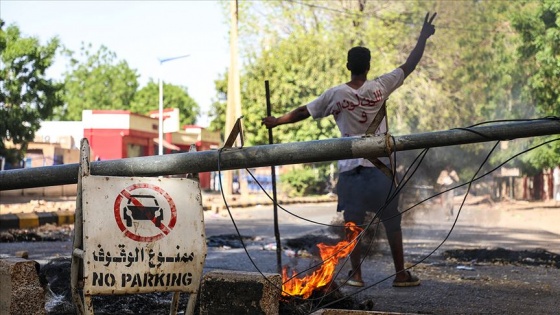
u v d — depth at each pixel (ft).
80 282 13.26
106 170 16.78
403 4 108.68
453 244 39.55
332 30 112.88
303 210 87.10
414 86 102.53
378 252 32.35
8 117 98.78
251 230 51.01
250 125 112.16
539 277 25.85
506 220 62.23
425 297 21.20
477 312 18.83
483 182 99.35
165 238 13.37
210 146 220.23
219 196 119.65
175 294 13.94
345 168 22.59
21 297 14.34
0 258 14.97
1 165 115.44
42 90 101.40
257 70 113.50
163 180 13.69
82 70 256.32
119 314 17.74
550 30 69.10
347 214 22.57
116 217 13.05
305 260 30.07
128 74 255.91
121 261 12.96
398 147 15.49
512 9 83.61
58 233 46.06
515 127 15.42
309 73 110.83
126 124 165.99
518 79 78.89
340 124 22.00
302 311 16.62
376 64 105.40
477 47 88.94
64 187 126.72
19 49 98.84
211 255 32.63
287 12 115.85
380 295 21.52
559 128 15.35
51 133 175.42
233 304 13.80
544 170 98.99
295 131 110.63
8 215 53.26
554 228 52.49
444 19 99.71
